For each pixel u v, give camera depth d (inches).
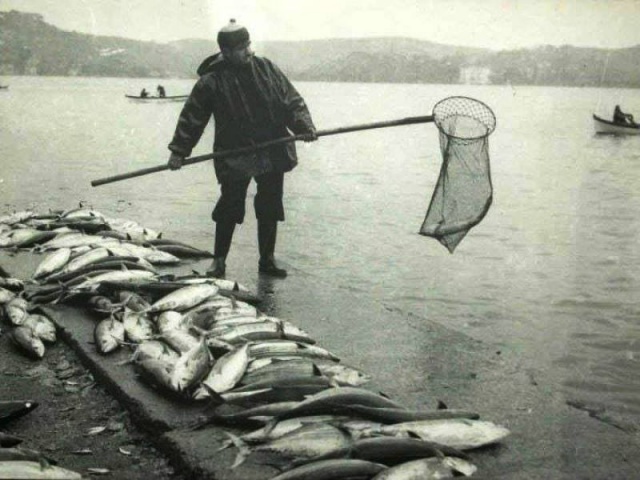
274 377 139.9
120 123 1678.2
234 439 118.2
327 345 175.6
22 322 185.2
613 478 113.5
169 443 122.0
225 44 215.6
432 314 328.8
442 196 206.5
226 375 139.3
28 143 1141.1
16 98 2765.7
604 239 494.6
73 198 625.6
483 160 201.0
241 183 227.6
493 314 328.8
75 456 126.0
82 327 185.6
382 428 117.8
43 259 263.9
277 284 231.3
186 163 221.9
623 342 291.9
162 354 152.2
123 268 223.3
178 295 191.8
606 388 242.5
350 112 2171.5
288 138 218.7
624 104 2615.7
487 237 497.0
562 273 400.8
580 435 128.9
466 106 201.0
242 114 220.7
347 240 480.7
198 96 219.6
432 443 113.1
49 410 145.3
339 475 104.8
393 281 382.3
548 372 256.5
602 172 917.2
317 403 121.8
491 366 163.0
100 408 146.2
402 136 1556.3
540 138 1430.9
